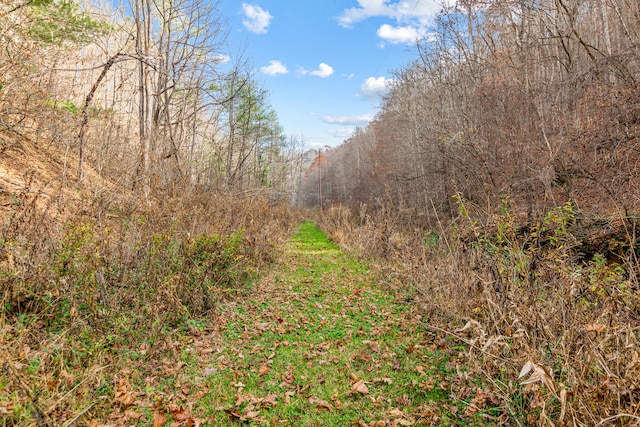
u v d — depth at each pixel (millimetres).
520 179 9820
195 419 3285
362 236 13016
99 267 4719
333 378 4070
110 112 10633
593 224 6602
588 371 2814
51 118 9023
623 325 2865
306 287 8430
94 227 5188
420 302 6090
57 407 3113
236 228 8977
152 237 5730
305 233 22906
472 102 14047
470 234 6031
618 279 3795
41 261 4371
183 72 14656
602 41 13070
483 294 4305
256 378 4094
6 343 3469
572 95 10312
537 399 2750
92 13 12711
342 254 13383
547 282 4195
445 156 14227
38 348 3768
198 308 5723
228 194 11430
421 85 19922
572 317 3365
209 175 14695
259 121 26531
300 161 59188
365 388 3758
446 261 6480
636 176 7598
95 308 4352
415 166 19078
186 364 4336
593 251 6160
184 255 6039
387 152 23719
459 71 15391
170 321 5258
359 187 31453
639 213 6359
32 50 9312
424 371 4141
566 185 8641
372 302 7078
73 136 9711
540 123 10414
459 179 13977
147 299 5094
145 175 7273
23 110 8789
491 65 12383
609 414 2422
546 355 3129
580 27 12547
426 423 3234
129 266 5359
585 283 3717
